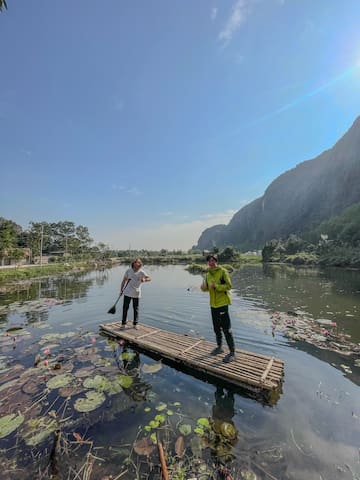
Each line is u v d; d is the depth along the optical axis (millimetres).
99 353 4578
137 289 5781
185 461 2150
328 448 2283
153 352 4578
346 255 31766
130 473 2043
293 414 2809
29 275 21984
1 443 2375
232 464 2115
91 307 8766
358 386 3387
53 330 5984
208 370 3723
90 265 40406
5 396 3137
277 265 35875
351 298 9773
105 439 2418
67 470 2076
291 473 2012
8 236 31766
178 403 3055
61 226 61125
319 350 4645
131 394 3229
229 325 4188
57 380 3523
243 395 3266
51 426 2594
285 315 7168
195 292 12039
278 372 3521
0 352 4586
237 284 14664
